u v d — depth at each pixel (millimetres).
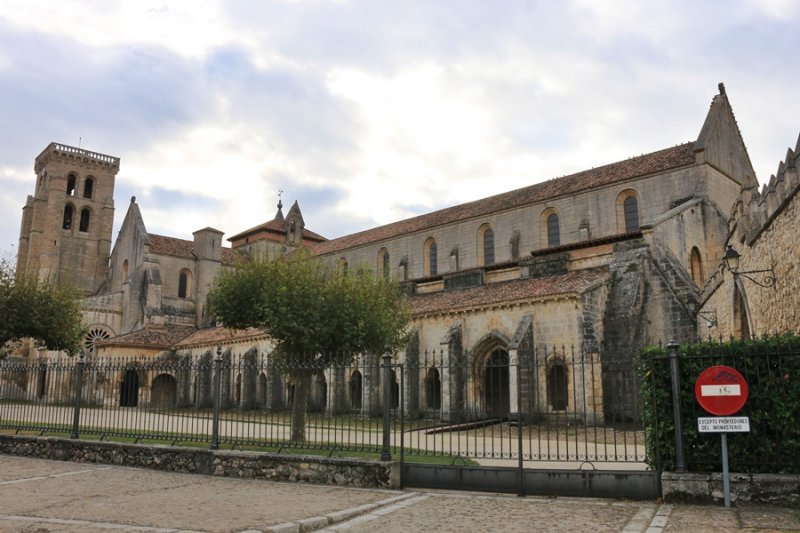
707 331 31000
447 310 36406
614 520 11156
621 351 32156
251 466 16469
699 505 12078
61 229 81188
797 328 16906
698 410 12695
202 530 10281
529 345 31906
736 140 45000
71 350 33125
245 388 48219
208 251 69750
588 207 45188
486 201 54656
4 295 30562
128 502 12883
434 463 15242
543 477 13906
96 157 85812
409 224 59781
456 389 34719
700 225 39156
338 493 14195
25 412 27828
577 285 32375
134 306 66938
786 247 17656
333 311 24844
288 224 79750
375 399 38156
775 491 11711
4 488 14578
